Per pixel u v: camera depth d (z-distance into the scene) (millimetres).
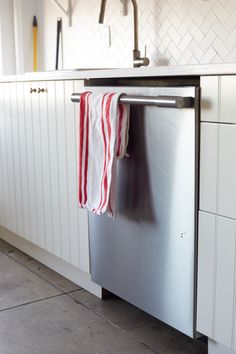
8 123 2396
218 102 1263
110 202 1614
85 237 1919
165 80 1691
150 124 1503
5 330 1727
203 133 1322
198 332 1442
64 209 2029
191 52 2111
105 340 1647
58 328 1733
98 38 2621
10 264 2400
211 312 1360
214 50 2008
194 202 1370
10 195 2492
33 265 2383
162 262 1525
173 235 1465
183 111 1370
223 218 1288
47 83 2010
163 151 1465
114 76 1632
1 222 2641
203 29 2043
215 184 1301
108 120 1566
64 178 1993
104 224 1787
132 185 1613
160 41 2256
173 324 1515
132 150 1593
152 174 1521
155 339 1652
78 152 1811
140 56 2303
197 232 1383
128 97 1503
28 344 1627
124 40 2461
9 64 3096
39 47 3102
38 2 3047
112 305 1918
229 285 1291
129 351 1576
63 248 2082
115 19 2498
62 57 2920
